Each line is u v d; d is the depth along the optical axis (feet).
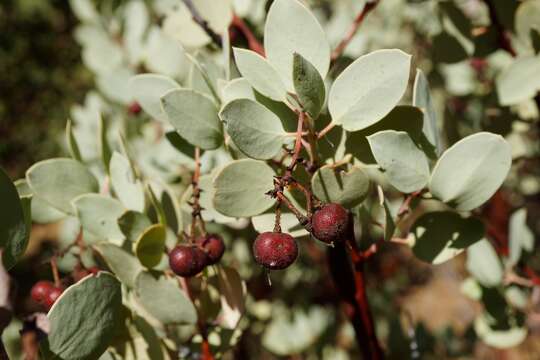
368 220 1.09
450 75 1.66
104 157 1.18
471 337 1.61
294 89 1.00
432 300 3.44
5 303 0.93
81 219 1.12
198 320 1.14
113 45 1.64
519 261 1.37
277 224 0.98
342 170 1.04
